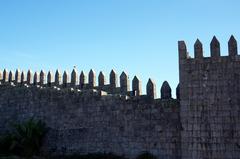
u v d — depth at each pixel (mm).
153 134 31188
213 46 29266
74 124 36062
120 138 32781
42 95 39438
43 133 37031
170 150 30234
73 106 36531
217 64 28906
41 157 35719
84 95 35875
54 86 40531
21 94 41562
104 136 33812
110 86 35750
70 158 34250
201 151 28266
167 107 30953
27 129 36469
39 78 42438
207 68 29141
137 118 32188
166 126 30734
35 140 36375
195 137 28578
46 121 38344
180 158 29750
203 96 28875
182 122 29156
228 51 28828
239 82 28094
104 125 33969
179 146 29922
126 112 32875
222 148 27750
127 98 33031
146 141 31422
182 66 29906
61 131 36875
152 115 31516
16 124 38688
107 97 34219
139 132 31875
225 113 28078
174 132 30297
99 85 36562
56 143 36906
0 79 46094
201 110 28750
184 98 29406
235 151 27391
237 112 27781
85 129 35188
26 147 36188
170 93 31703
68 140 36188
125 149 32375
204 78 29078
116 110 33469
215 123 28203
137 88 33500
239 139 27406
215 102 28469
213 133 28141
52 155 36281
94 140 34375
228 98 28188
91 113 35062
